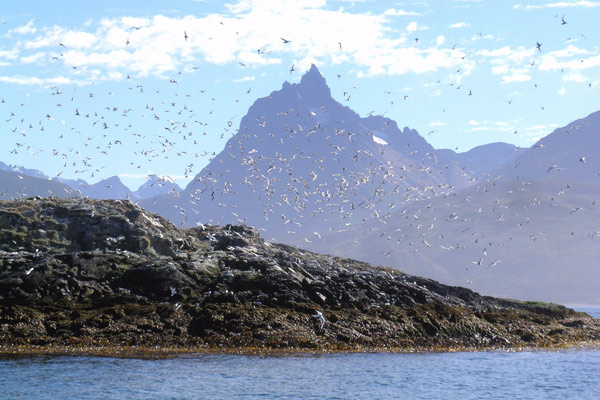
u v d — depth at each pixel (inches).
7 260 2283.5
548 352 2384.4
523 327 2628.0
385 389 1760.6
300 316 2215.8
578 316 3107.8
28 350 1921.8
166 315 2137.1
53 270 2263.8
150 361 1875.0
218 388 1669.5
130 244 2593.5
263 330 2113.7
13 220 2598.4
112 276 2309.3
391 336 2265.0
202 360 1915.6
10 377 1670.8
